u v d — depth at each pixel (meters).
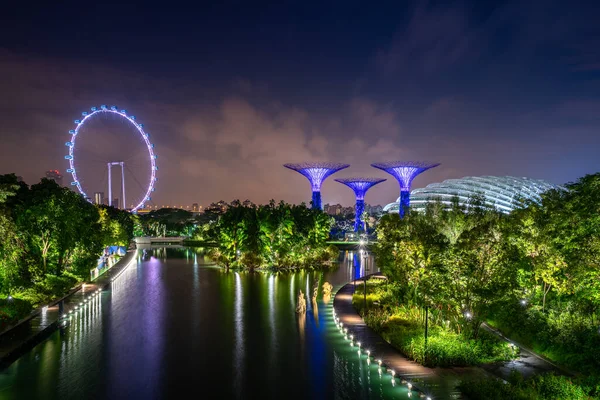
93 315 47.44
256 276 77.50
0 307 39.19
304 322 44.50
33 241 51.94
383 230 52.38
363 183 162.00
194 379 30.08
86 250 63.69
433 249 38.94
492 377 27.78
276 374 30.97
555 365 30.72
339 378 30.25
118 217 129.88
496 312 35.62
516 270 37.00
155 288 64.81
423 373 29.92
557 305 39.69
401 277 44.81
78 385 28.89
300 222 94.44
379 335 38.75
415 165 131.00
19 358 33.78
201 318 46.16
